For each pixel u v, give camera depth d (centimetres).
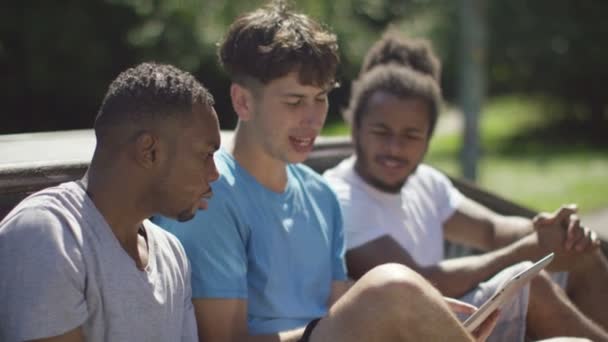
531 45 1387
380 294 211
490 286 286
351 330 213
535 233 306
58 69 1234
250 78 250
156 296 205
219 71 1155
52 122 1273
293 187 266
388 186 311
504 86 1541
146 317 202
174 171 204
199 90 209
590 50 1389
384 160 307
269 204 254
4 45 1225
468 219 339
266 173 256
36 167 235
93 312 195
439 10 1374
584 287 317
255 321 250
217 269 238
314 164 331
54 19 1215
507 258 302
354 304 214
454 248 359
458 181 362
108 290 196
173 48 1147
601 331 286
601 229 768
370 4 1312
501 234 336
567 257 305
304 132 251
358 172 316
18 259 186
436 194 339
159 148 202
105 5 1234
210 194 212
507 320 275
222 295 237
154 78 204
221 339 237
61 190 199
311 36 248
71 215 196
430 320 212
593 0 1384
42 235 188
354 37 1235
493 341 275
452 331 213
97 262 195
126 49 1252
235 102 256
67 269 188
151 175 203
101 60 1238
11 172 229
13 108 1251
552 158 1221
